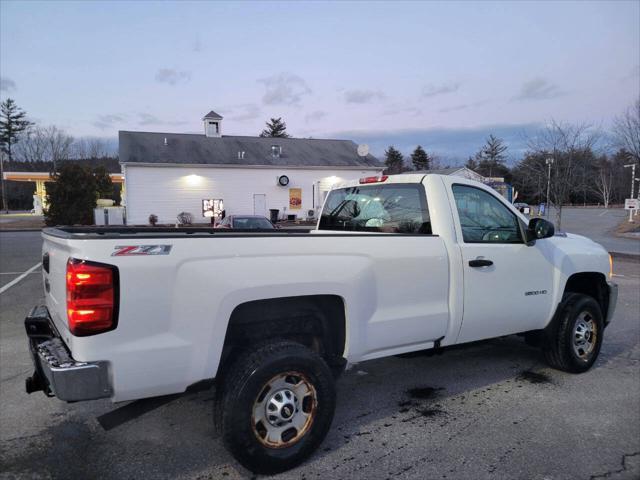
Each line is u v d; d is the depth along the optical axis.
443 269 3.77
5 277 10.98
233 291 2.82
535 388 4.44
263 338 3.23
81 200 30.45
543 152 18.45
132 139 33.75
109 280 2.50
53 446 3.38
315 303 3.32
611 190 58.75
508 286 4.23
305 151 37.19
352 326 3.30
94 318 2.47
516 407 4.02
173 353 2.67
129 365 2.57
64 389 2.45
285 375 2.98
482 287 4.03
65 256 2.72
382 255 3.44
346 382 4.60
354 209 4.80
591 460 3.19
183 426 3.68
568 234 5.36
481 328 4.09
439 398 4.21
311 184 35.34
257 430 2.93
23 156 70.44
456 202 4.05
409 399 4.19
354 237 3.33
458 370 4.92
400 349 3.66
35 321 3.16
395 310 3.53
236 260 2.85
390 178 4.37
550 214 38.34
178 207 32.12
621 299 8.65
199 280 2.72
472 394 4.30
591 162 20.38
